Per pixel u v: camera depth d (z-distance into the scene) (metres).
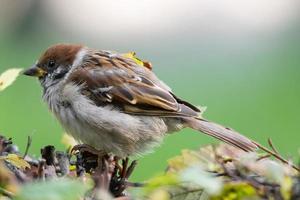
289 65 19.12
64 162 4.82
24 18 26.19
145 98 7.05
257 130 13.44
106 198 3.89
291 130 13.43
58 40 24.88
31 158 5.02
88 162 5.52
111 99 7.07
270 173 3.72
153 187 3.64
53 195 3.31
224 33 24.62
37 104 14.16
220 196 3.90
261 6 26.78
